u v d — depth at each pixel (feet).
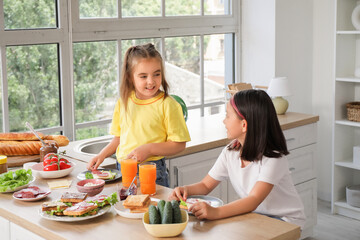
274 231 5.21
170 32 12.19
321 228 12.10
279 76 13.08
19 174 6.66
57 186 6.56
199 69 13.02
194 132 10.29
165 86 7.14
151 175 6.27
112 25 11.12
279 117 11.46
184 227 5.09
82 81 10.94
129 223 5.42
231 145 6.49
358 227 12.12
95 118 11.30
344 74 12.84
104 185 6.67
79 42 10.77
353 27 12.86
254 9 13.23
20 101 10.03
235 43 13.66
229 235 5.11
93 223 5.43
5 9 9.57
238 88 12.09
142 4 11.65
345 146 13.15
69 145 9.27
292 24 13.19
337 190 13.04
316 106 13.93
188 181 9.23
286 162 6.09
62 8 10.28
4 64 9.65
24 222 5.58
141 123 7.00
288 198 6.24
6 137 8.13
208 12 13.01
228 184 9.89
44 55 10.26
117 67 11.48
